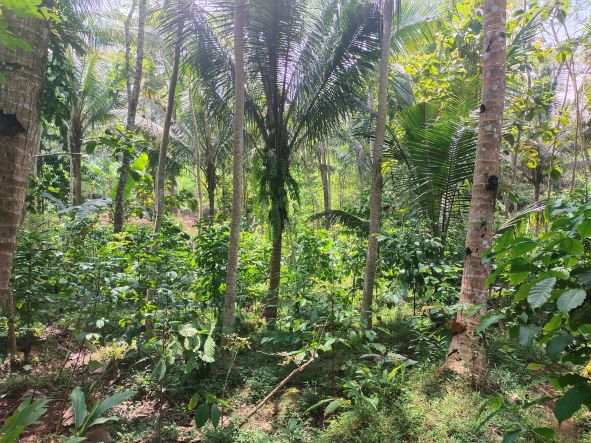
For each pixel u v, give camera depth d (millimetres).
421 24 6512
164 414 3957
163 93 12992
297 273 6500
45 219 6742
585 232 1358
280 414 3785
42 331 5844
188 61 6520
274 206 6500
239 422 3678
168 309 4250
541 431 1481
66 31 4180
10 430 1607
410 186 6535
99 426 3533
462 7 6230
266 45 5984
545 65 7871
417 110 6348
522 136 8438
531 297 1307
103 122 14148
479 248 4008
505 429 3102
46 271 5305
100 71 12453
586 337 1422
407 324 5559
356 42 6129
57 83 3566
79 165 13344
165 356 3535
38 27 2129
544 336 1468
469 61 6426
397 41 6688
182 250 6086
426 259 5230
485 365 3943
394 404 3537
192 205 15391
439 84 7066
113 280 4891
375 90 8016
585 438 2945
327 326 4891
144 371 4594
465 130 5824
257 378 4414
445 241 6312
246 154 8055
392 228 6648
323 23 6277
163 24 6039
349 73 6289
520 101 6812
